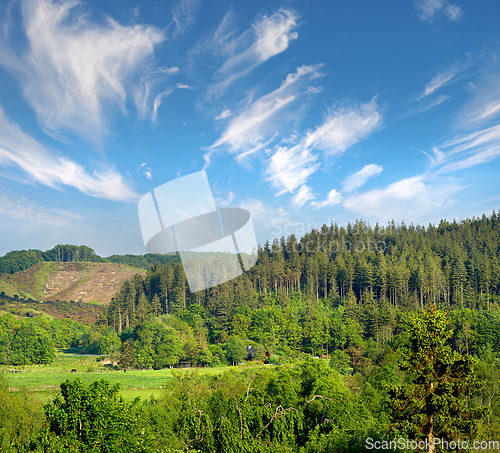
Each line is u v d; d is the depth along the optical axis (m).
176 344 140.25
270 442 31.64
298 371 63.44
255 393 50.09
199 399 56.19
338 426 39.25
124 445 22.14
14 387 95.75
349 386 71.81
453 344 127.50
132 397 82.94
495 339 121.56
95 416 21.47
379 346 131.38
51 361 150.50
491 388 66.75
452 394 28.39
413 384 29.48
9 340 156.25
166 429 44.41
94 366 142.25
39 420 51.38
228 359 141.50
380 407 50.66
